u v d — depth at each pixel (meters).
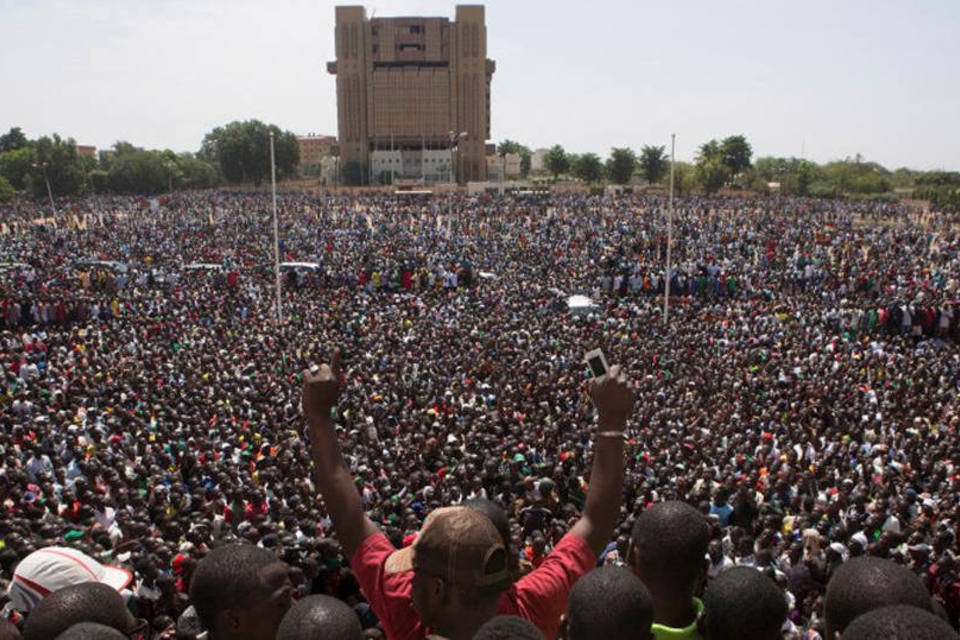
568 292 41.78
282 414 20.00
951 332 33.66
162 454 15.98
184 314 35.03
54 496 13.59
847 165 142.62
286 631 2.54
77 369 24.20
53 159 115.38
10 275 44.09
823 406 20.83
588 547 2.83
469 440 17.14
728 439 18.36
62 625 3.05
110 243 60.62
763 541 10.90
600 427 2.87
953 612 9.43
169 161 139.75
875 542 11.50
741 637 2.89
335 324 33.09
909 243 60.03
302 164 195.00
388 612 2.66
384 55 148.00
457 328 32.28
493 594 2.48
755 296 42.16
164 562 9.66
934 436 18.88
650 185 131.62
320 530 11.27
